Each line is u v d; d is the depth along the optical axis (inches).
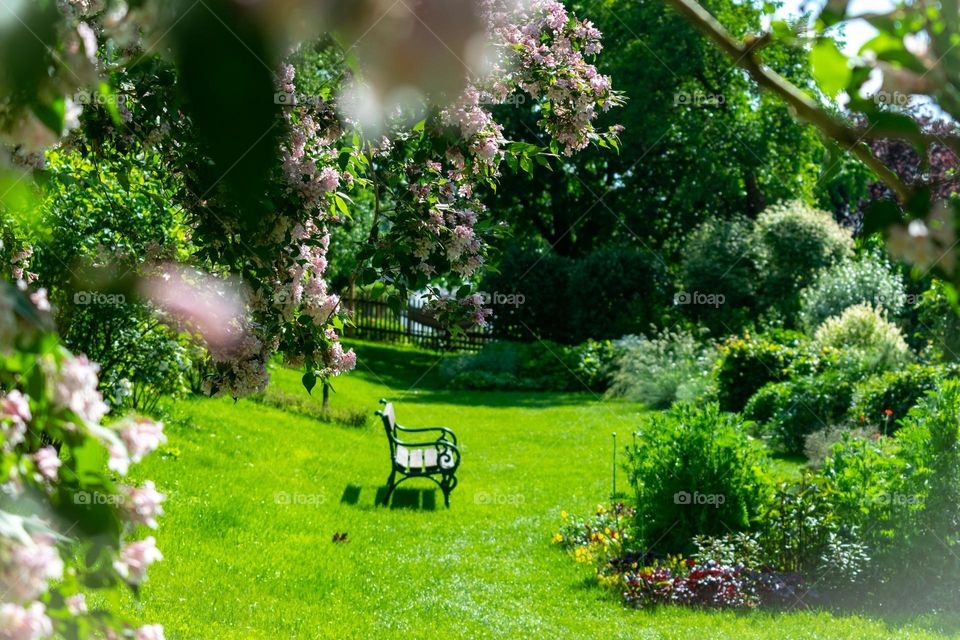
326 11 23.2
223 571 264.1
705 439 323.3
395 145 168.1
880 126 40.9
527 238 1197.1
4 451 53.1
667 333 815.1
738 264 915.4
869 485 301.6
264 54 24.3
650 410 705.6
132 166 173.6
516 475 481.1
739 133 1002.1
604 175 1157.7
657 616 269.1
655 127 992.2
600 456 535.8
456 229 170.9
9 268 170.9
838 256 893.2
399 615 256.7
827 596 279.4
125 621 59.6
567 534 359.3
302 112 124.6
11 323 44.8
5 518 48.4
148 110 123.3
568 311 1019.9
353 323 183.2
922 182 42.6
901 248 41.7
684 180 1046.4
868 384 530.3
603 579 300.7
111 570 58.1
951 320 529.0
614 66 978.1
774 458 510.0
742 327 878.4
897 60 39.9
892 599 277.7
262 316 151.3
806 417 528.4
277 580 266.7
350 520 363.9
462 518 391.5
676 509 321.1
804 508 302.7
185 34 24.4
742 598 278.4
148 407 386.6
